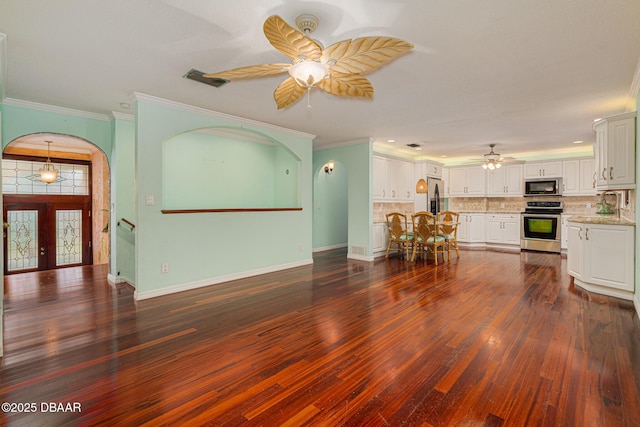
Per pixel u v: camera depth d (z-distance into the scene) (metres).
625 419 1.62
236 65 2.75
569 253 4.47
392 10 1.94
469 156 7.97
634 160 3.43
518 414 1.67
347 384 1.96
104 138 4.41
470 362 2.20
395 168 6.96
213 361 2.24
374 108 3.96
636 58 2.59
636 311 3.16
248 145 6.18
